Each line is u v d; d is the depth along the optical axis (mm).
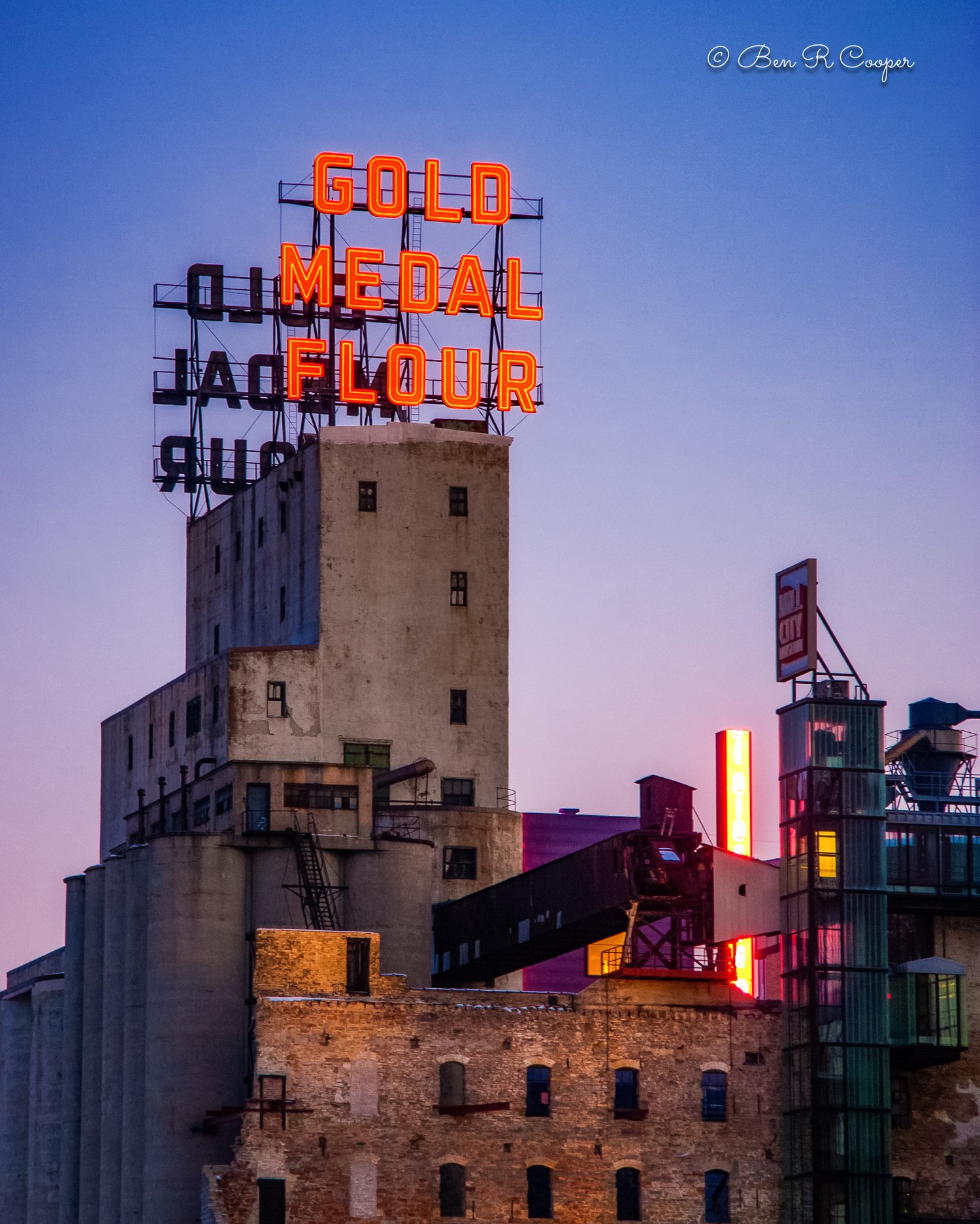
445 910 127438
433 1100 107438
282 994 107688
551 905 117500
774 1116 109938
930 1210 110750
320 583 137375
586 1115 108562
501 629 140000
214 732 134750
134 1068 123688
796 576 117188
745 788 125062
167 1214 118938
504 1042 108562
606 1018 109625
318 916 121562
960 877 114062
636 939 115188
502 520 141125
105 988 128375
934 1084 112125
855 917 110500
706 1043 110125
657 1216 108125
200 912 122562
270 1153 105625
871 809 112000
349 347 143375
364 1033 107500
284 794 125562
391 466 139875
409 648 138000
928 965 111562
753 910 111562
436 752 137250
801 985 110125
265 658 134750
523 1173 107562
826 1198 107438
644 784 113562
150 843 124688
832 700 113000
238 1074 121125
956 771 123062
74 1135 133750
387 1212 106000
